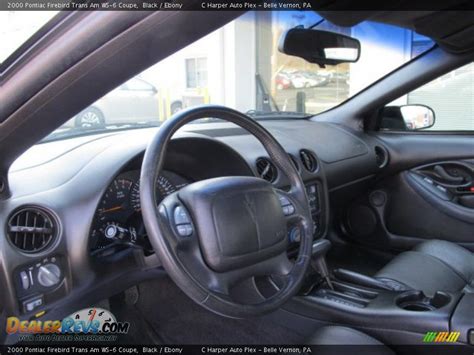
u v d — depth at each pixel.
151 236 1.09
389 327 1.40
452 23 1.71
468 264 1.92
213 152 1.70
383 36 2.55
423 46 2.42
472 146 2.38
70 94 0.96
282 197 1.36
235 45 5.00
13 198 1.24
